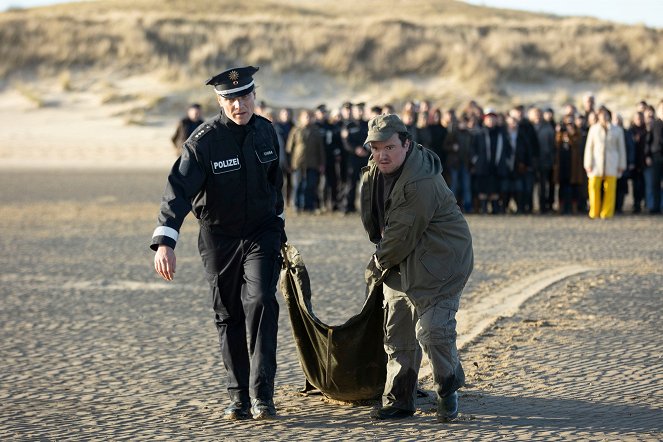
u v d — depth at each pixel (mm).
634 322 14289
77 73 73562
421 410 10250
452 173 32531
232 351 10289
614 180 31016
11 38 76062
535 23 83625
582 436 9133
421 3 124812
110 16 83312
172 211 9773
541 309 15359
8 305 16531
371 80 71938
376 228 10180
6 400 10891
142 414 10289
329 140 32594
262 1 122250
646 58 74062
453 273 9633
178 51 75312
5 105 69250
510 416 9883
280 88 70938
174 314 15625
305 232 26734
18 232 27141
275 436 9406
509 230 27172
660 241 24391
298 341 10656
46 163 53812
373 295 10180
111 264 21141
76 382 11648
